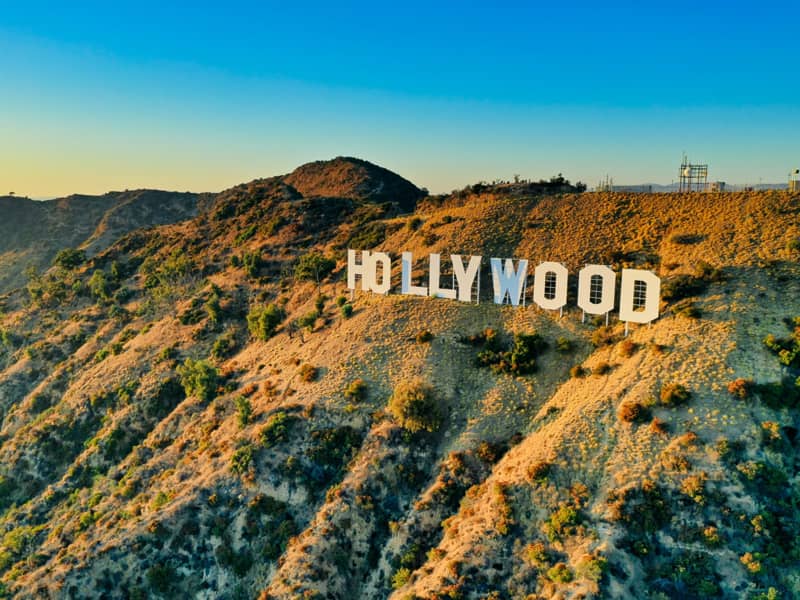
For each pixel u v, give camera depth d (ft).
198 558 238.48
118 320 467.52
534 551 191.31
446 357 287.89
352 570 223.92
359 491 238.27
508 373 272.31
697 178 351.87
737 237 285.43
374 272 350.23
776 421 198.49
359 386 276.21
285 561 226.17
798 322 225.76
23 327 502.38
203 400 332.19
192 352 392.06
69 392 384.06
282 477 251.19
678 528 183.42
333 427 263.49
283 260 479.82
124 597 231.71
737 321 237.04
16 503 334.85
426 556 217.36
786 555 173.68
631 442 208.64
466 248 360.89
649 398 218.59
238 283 460.14
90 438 352.69
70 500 311.88
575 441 216.95
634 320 256.93
